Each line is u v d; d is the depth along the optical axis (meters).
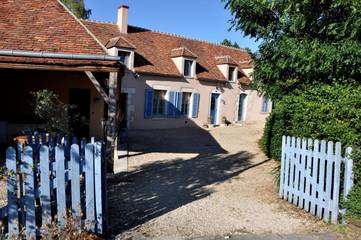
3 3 9.88
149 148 13.83
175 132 19.91
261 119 28.39
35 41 8.75
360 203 5.02
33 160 4.23
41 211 4.20
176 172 9.61
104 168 4.55
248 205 6.48
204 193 7.35
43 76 13.65
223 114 25.20
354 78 6.78
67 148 4.77
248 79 26.64
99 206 4.47
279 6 7.36
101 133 14.33
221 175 9.33
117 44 18.41
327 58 6.55
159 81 20.84
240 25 9.51
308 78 7.82
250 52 10.09
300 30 7.73
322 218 5.69
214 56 26.17
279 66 8.31
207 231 5.10
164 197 6.95
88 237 4.26
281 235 4.89
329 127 5.86
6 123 12.10
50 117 9.01
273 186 7.94
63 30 9.49
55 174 4.23
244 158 12.21
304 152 6.19
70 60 8.32
